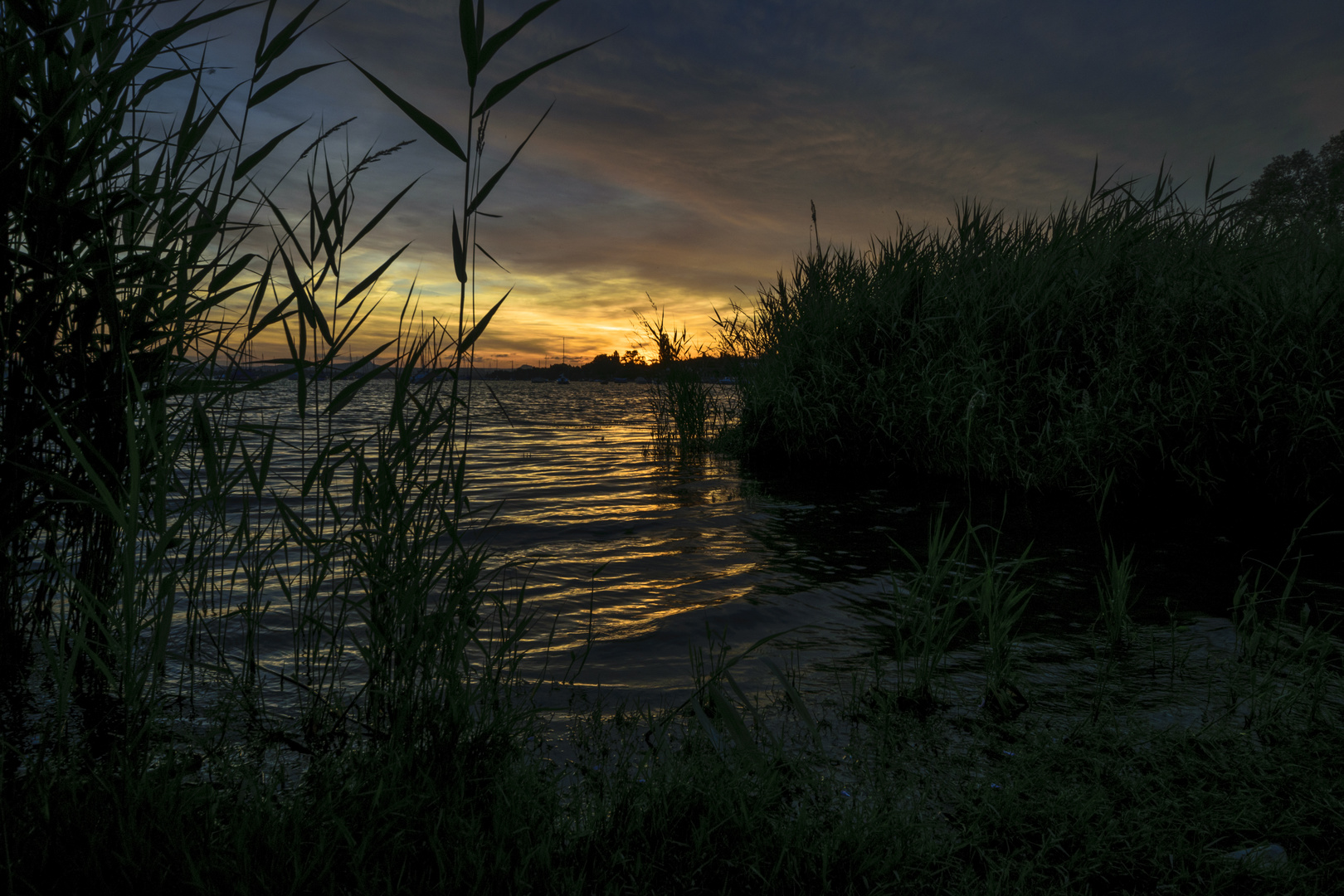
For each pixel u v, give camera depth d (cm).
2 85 178
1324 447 486
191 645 242
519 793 161
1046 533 447
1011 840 157
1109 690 230
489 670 202
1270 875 142
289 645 261
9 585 217
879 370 707
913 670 248
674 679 244
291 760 183
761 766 166
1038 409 617
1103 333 595
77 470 214
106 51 198
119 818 140
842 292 798
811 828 156
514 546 429
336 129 198
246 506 223
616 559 400
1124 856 149
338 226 198
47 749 177
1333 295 486
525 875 138
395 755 173
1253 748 190
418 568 201
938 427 669
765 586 350
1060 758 186
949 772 183
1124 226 620
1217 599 321
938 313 697
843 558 404
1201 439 528
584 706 221
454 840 147
